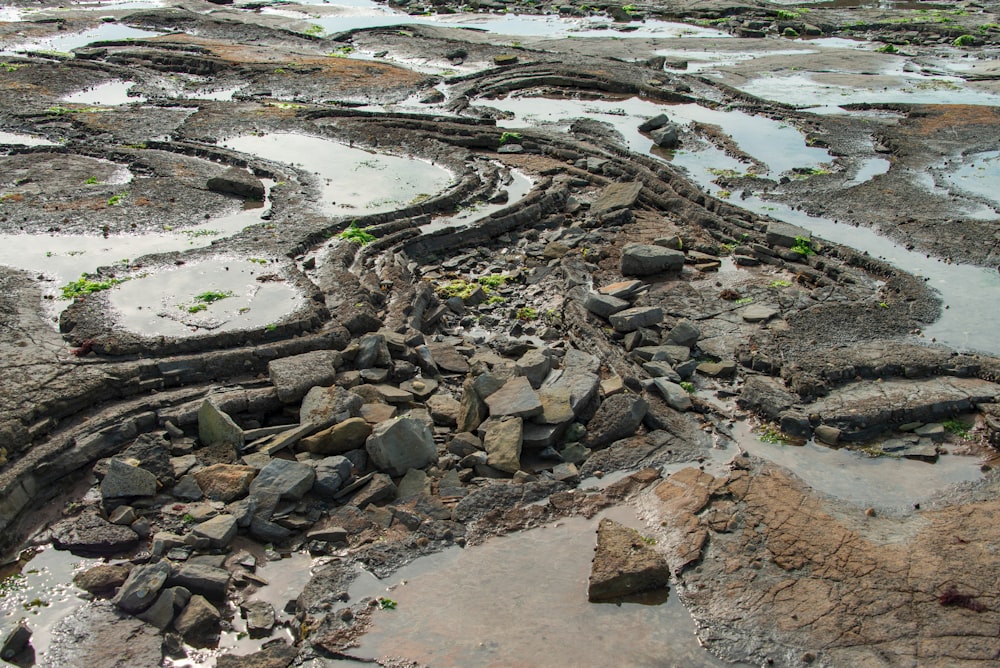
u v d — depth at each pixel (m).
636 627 8.81
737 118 27.69
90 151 23.22
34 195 19.80
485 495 10.59
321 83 31.23
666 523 10.20
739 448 11.73
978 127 25.58
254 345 13.10
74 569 9.45
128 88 30.61
